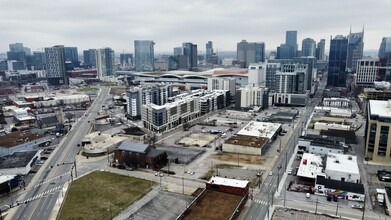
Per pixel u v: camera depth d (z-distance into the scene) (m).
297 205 134.75
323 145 196.12
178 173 171.25
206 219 111.06
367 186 155.00
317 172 160.62
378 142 186.38
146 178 165.12
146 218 124.19
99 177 166.75
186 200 139.12
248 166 181.12
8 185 149.12
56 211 130.75
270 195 144.12
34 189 152.88
